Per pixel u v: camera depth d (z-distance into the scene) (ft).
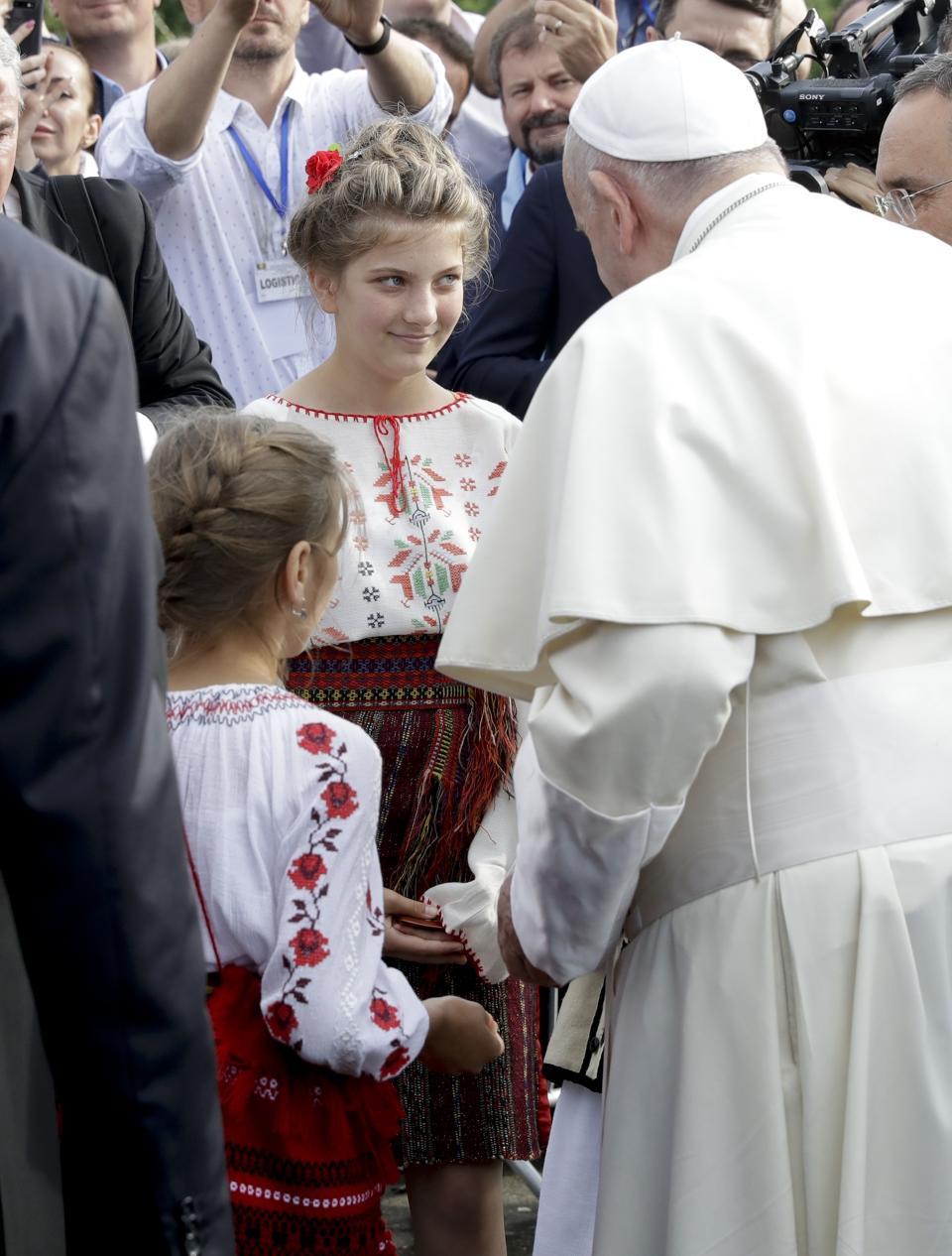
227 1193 5.24
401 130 10.07
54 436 4.83
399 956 9.25
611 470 7.29
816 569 7.16
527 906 7.68
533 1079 9.77
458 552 9.76
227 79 16.19
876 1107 7.19
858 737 7.34
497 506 7.86
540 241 15.51
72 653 4.80
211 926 7.23
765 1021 7.30
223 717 7.37
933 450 7.58
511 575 7.77
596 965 7.71
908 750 7.34
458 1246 9.59
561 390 7.76
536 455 7.77
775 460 7.34
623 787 7.06
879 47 14.01
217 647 7.72
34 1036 5.13
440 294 9.92
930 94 10.78
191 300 16.03
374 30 16.20
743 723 7.45
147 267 12.74
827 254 8.10
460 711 9.67
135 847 4.89
